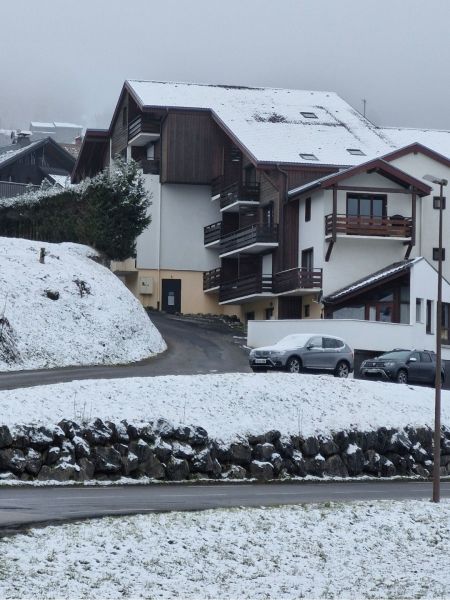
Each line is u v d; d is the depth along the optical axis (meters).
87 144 83.94
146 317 57.59
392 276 60.28
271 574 19.66
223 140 73.19
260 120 72.81
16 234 70.75
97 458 31.58
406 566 21.28
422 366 51.59
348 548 22.34
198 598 17.52
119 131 80.38
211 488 31.62
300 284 63.66
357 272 64.38
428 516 26.44
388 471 37.91
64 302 53.19
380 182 64.25
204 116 73.56
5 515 22.39
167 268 73.19
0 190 89.69
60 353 49.41
